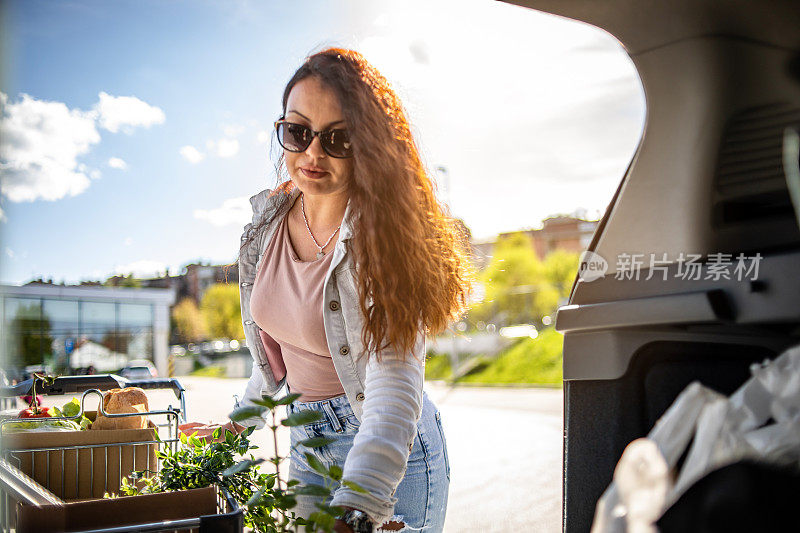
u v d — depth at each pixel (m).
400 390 1.52
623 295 1.61
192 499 1.38
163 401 9.34
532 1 1.59
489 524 5.43
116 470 2.09
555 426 10.79
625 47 1.64
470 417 12.56
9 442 2.00
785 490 1.14
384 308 1.55
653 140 1.62
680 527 1.20
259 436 6.47
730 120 1.54
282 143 1.66
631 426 1.60
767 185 1.52
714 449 1.21
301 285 1.76
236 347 43.41
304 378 1.81
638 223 1.62
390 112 1.65
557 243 39.66
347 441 1.76
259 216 1.89
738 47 1.52
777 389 1.22
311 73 1.63
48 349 16.86
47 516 1.31
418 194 1.67
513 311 32.88
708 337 1.50
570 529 1.69
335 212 1.75
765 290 1.41
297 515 1.81
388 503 1.40
